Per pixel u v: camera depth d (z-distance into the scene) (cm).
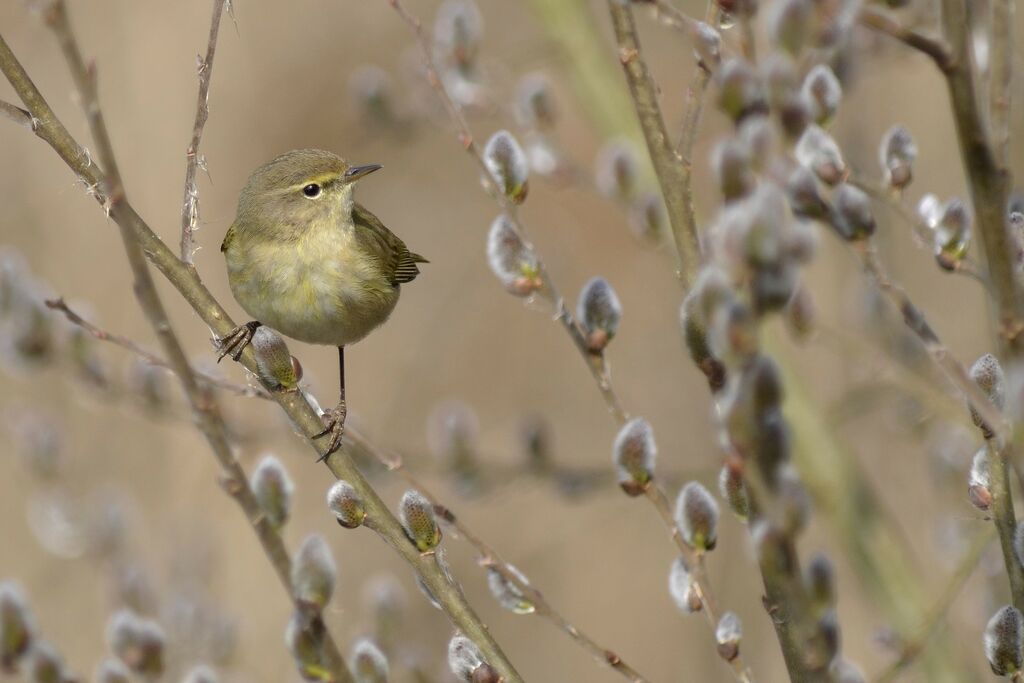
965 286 1154
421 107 1138
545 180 962
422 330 1742
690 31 545
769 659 1248
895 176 570
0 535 1389
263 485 665
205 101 629
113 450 1385
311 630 642
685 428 1543
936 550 952
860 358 798
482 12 1783
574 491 1039
